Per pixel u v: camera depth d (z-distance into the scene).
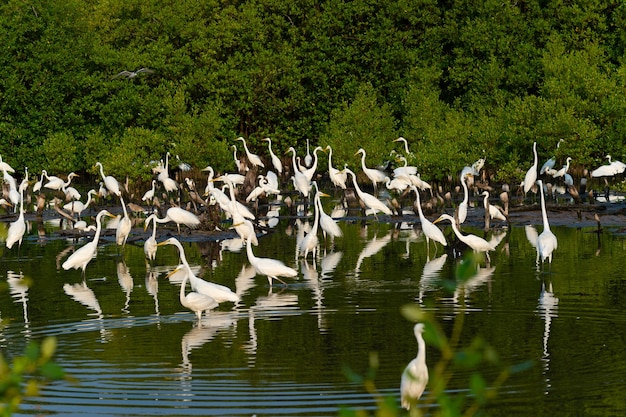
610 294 20.53
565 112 44.06
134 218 38.97
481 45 54.56
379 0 57.12
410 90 54.16
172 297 21.45
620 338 16.75
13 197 41.28
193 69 56.22
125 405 13.63
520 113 45.56
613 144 44.00
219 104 53.84
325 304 20.12
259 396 13.93
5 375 6.56
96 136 51.22
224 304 20.36
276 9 57.56
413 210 39.59
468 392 13.86
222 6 58.72
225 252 28.66
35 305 20.94
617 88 45.09
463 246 27.52
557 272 23.48
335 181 42.19
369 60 57.38
